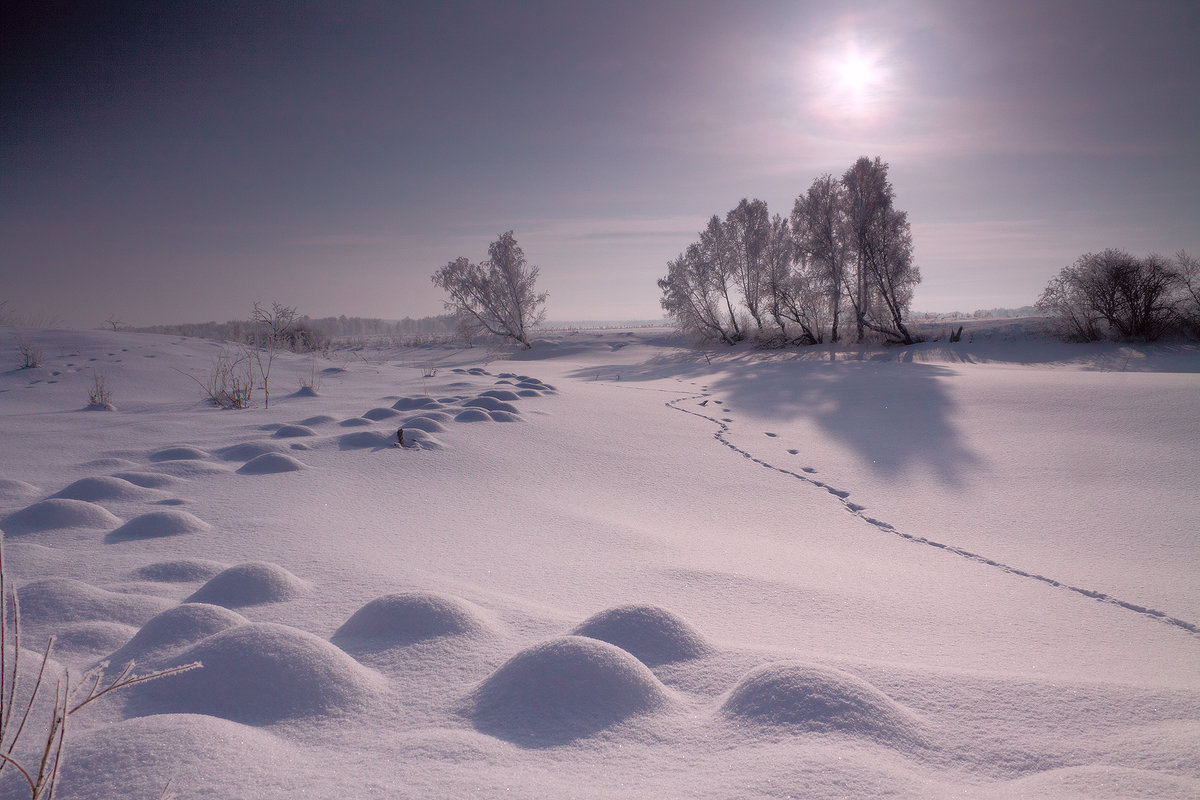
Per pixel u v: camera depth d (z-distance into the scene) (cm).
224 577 348
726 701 218
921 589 468
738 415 1359
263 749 182
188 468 694
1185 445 910
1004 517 688
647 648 264
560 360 4016
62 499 505
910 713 208
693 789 169
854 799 161
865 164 3253
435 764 180
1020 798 164
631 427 1153
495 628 296
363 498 634
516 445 927
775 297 3734
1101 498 731
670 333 5791
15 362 1500
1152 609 439
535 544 530
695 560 506
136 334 2034
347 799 161
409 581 387
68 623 293
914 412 1303
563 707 212
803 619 387
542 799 164
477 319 4697
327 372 1806
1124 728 206
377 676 240
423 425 952
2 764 147
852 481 848
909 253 3341
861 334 3512
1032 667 323
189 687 217
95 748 172
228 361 1775
